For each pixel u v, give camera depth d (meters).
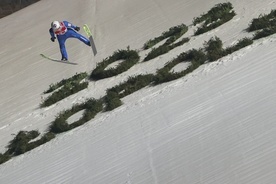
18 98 37.16
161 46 32.66
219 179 12.16
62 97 32.44
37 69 42.50
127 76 30.73
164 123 19.19
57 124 26.92
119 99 26.73
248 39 25.92
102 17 50.19
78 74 35.00
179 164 14.24
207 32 31.80
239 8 33.62
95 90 31.03
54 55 44.53
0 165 25.69
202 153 14.24
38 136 27.70
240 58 23.42
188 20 37.00
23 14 73.12
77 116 28.06
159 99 23.16
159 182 13.68
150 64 30.95
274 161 11.79
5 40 59.94
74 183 17.44
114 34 42.19
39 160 22.91
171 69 27.72
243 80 19.81
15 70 45.22
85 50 41.06
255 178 11.44
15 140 27.86
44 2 75.56
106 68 33.97
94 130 23.39
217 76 22.12
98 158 18.88
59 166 20.47
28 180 20.64
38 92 36.53
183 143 15.91
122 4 51.38
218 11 34.44
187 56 28.19
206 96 20.09
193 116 18.38
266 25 27.64
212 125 16.34
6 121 33.12
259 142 13.19
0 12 83.75
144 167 15.38
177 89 23.44
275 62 20.12
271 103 15.66
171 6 42.22
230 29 30.30
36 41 54.03
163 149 16.22
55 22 23.34
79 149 21.45
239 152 13.16
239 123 15.26
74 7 62.78
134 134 19.64
